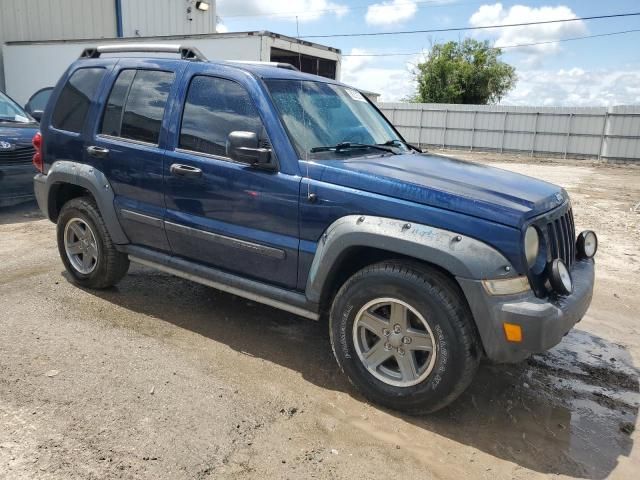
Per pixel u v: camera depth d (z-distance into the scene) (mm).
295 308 3570
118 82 4445
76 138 4590
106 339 3949
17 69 16328
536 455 2941
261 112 3596
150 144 4121
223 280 3893
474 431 3121
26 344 3795
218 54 12969
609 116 25766
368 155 3826
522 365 3973
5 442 2725
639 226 9367
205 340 4051
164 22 20688
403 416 3217
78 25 18734
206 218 3846
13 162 7488
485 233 2898
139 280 5203
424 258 2951
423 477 2709
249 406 3205
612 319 4965
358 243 3135
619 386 3740
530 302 2861
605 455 2977
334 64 14141
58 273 5309
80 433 2832
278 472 2658
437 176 3330
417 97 43781
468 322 2957
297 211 3408
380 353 3250
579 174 20172
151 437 2842
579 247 3750
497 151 29172
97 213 4543
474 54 41875
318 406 3258
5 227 7164
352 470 2719
